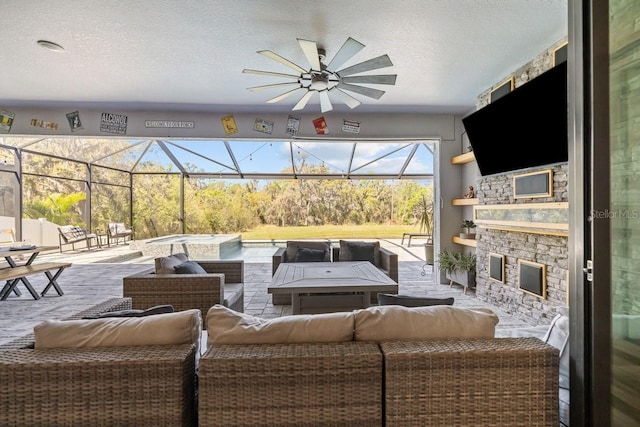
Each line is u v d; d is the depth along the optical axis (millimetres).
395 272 4238
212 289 2891
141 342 1324
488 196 4223
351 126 5180
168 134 5047
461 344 1310
